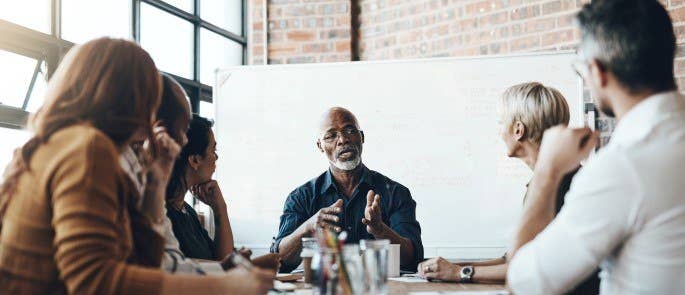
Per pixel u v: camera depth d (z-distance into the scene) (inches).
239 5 197.6
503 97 81.4
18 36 125.2
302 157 171.8
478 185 164.7
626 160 44.5
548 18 163.9
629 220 44.6
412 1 184.4
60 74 51.1
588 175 46.0
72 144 46.8
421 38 182.5
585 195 45.6
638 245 44.7
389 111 169.3
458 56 167.5
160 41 166.1
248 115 174.2
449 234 164.9
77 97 49.9
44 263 46.3
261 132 173.6
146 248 55.9
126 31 154.7
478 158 165.0
